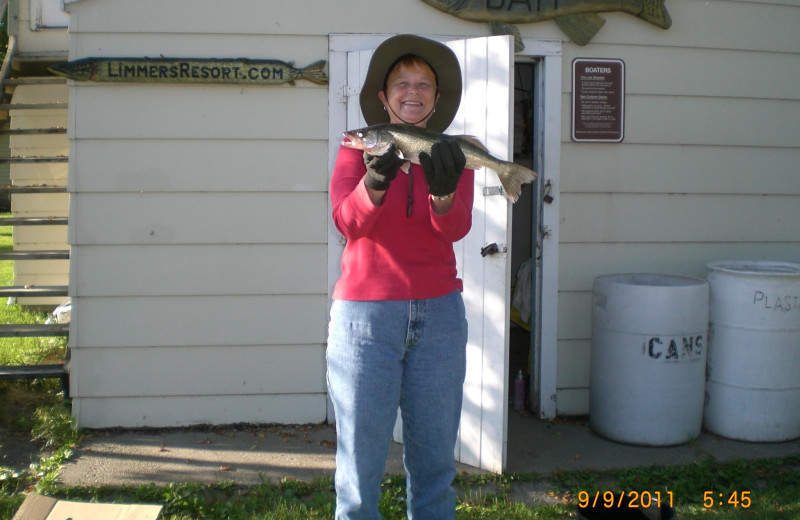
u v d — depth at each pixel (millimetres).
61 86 7426
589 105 4863
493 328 4031
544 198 4852
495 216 3998
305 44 4602
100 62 4457
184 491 3701
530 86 7645
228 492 3783
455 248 4199
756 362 4480
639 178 4961
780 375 4488
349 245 2402
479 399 4098
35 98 7434
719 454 4344
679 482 3891
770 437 4520
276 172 4641
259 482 3893
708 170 5035
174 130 4574
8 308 7965
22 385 5383
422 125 2533
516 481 3979
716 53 4977
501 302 3990
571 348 4992
